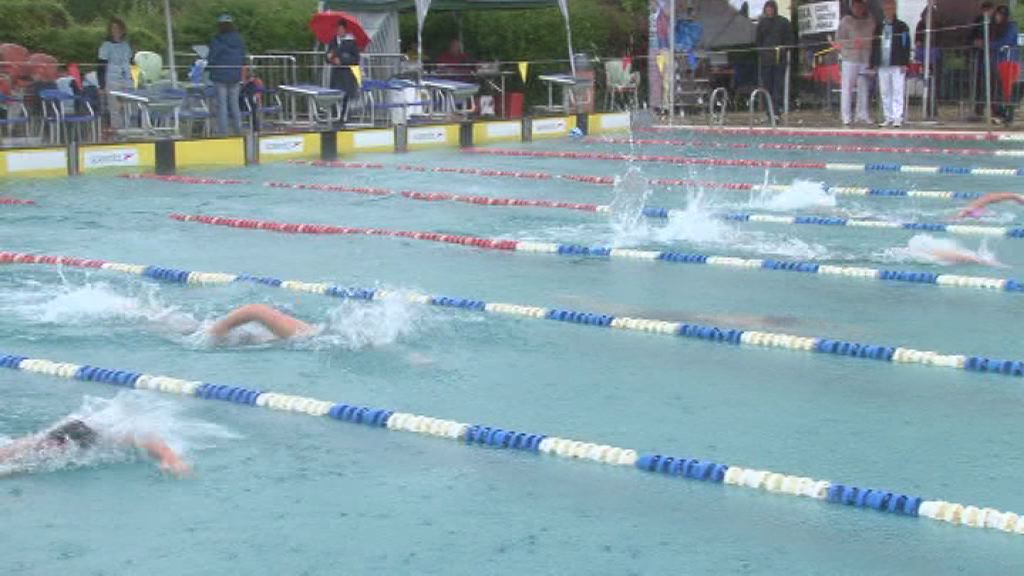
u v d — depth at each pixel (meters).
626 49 23.42
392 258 8.36
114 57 14.59
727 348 6.00
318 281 7.52
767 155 15.43
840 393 5.20
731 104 21.09
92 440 4.43
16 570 3.46
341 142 15.86
